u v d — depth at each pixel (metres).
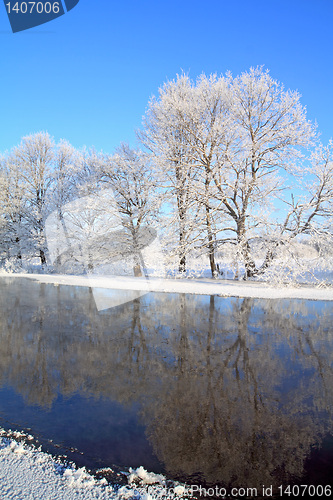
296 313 10.17
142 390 4.60
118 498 2.34
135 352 6.34
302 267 15.06
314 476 2.81
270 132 18.44
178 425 3.65
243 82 18.33
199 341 7.13
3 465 2.72
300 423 3.75
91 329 8.18
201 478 2.72
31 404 4.12
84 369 5.41
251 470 2.87
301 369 5.48
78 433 3.41
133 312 10.39
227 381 4.96
